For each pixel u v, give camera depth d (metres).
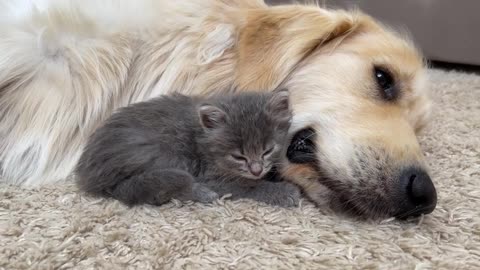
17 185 0.61
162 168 0.55
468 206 0.57
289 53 0.65
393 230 0.52
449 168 0.69
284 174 0.59
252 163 0.55
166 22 0.67
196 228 0.49
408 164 0.56
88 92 0.65
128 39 0.67
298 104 0.65
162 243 0.47
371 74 0.65
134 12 0.67
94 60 0.65
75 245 0.47
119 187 0.55
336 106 0.63
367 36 0.68
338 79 0.65
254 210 0.53
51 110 0.64
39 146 0.64
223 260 0.46
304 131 0.63
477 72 1.51
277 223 0.51
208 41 0.66
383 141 0.58
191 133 0.56
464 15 1.45
